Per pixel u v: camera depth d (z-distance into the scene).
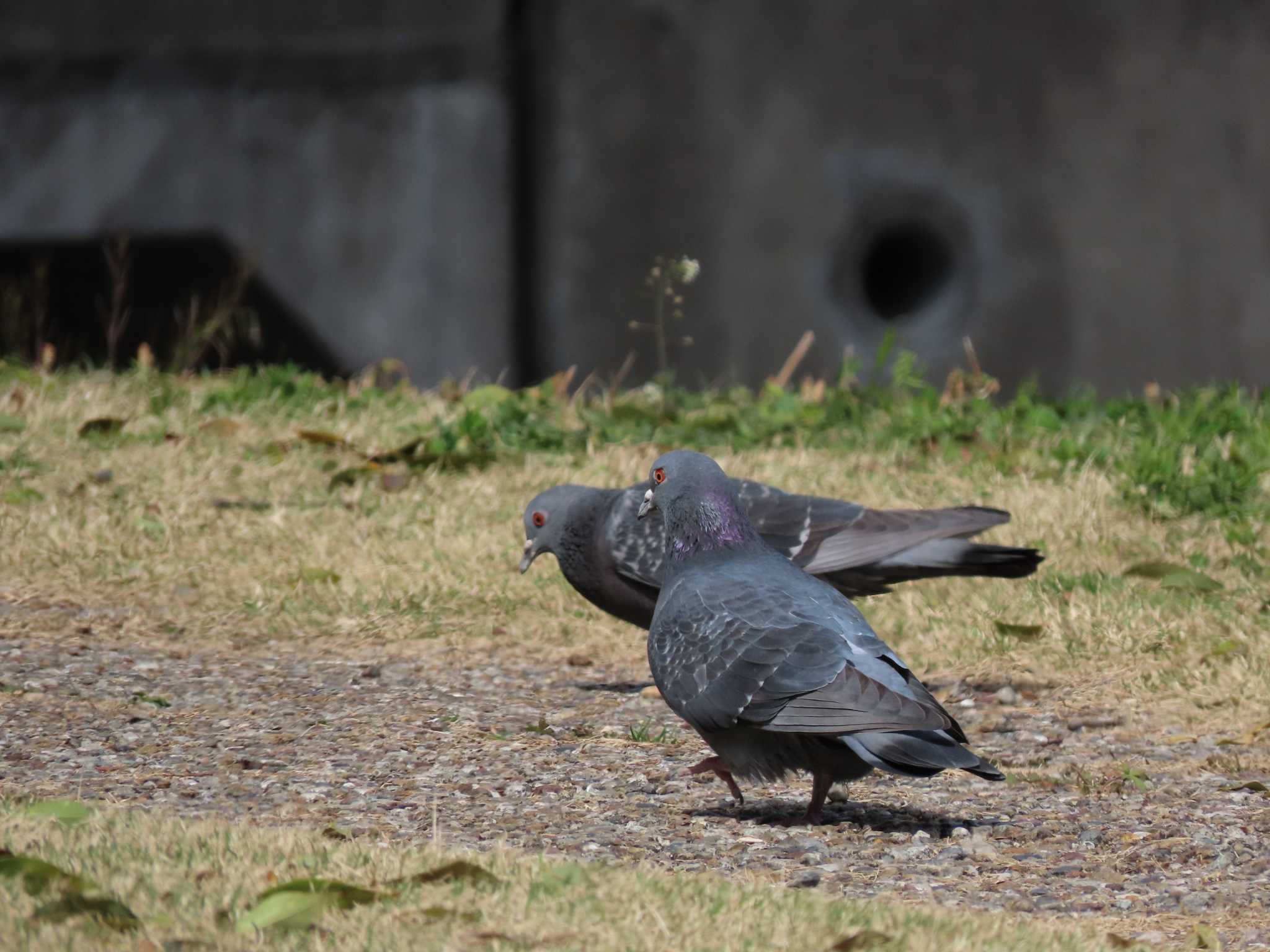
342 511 13.34
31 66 22.03
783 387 18.83
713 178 22.05
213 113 21.94
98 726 8.78
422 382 22.05
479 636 11.24
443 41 21.69
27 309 21.83
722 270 22.09
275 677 10.15
